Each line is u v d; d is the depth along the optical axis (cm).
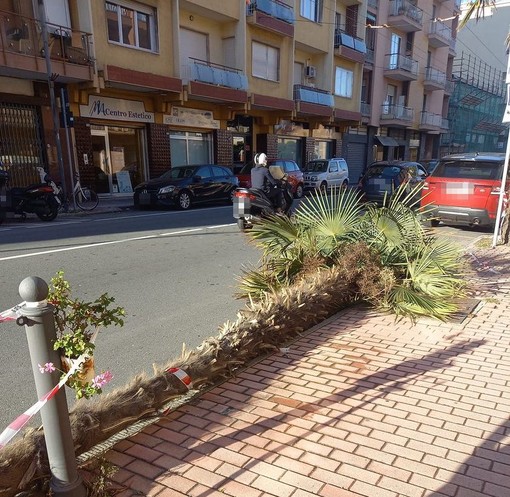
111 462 249
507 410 296
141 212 1465
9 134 1501
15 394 343
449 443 262
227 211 1463
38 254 786
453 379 338
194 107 2089
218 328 469
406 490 225
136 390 283
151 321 489
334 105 2864
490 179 948
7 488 209
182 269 703
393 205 579
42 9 1348
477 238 948
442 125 4241
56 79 1490
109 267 706
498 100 5369
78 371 199
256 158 1021
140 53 1767
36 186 1239
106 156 1816
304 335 427
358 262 509
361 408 300
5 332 457
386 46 3350
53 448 201
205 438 270
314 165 2323
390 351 390
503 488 226
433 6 3775
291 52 2470
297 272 529
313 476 236
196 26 2058
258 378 343
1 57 1304
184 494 226
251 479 235
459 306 489
